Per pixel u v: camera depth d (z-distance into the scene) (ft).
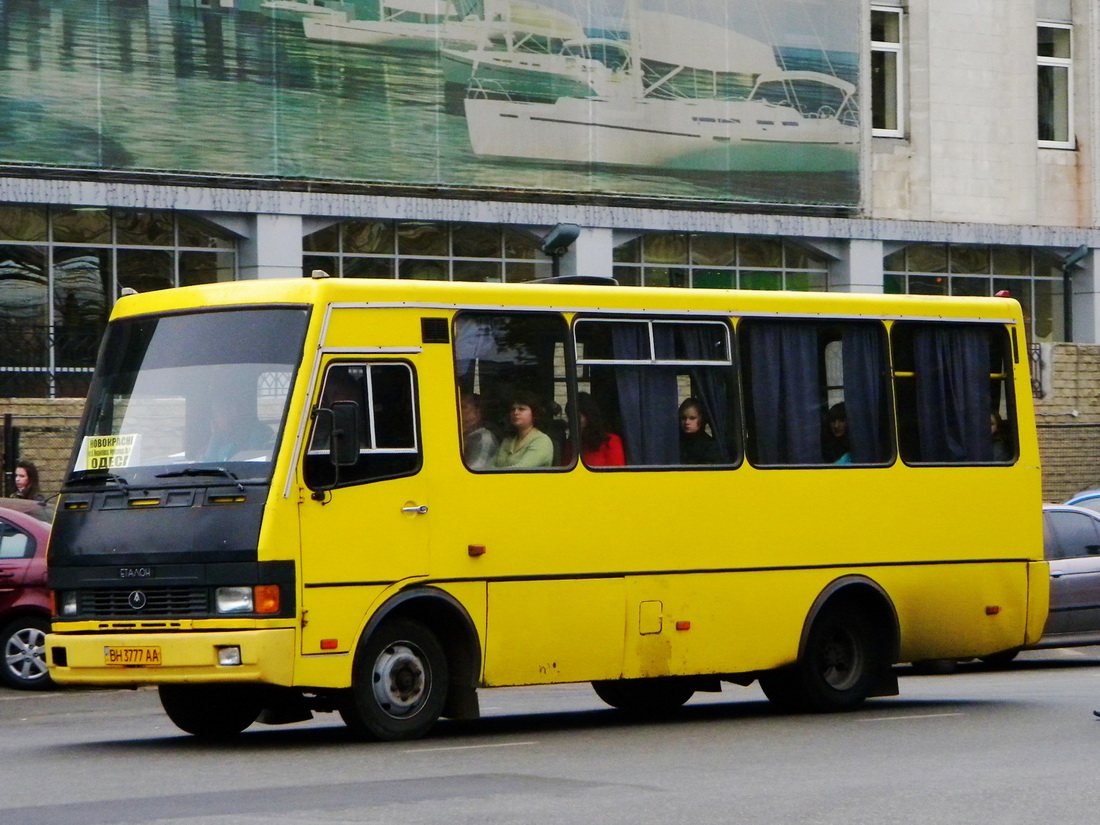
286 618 60.64
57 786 53.31
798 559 73.92
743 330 73.61
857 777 54.29
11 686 93.71
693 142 170.19
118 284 147.95
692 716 75.92
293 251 152.25
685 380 71.67
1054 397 180.45
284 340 62.85
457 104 158.61
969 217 187.21
